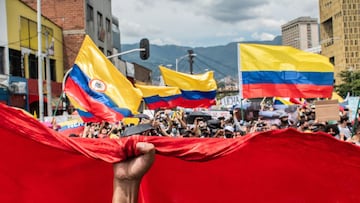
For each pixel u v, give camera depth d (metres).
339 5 129.75
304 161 3.29
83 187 3.51
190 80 16.31
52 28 32.03
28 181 3.40
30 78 27.77
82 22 34.84
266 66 10.95
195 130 12.21
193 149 3.04
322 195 3.47
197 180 3.60
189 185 3.62
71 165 3.40
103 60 9.34
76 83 9.30
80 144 2.88
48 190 3.46
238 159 3.40
